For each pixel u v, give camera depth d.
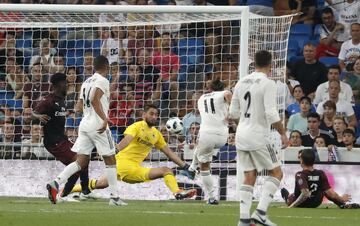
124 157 42.59
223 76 53.00
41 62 53.66
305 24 61.88
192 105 52.09
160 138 43.03
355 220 31.91
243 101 27.66
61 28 55.22
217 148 41.03
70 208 36.09
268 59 27.77
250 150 27.39
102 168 47.38
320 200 38.91
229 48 55.41
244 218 27.08
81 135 38.91
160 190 46.34
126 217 31.33
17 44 55.97
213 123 40.78
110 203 38.88
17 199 44.25
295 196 39.09
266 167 27.58
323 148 45.69
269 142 27.56
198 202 43.03
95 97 37.56
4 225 27.77
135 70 52.66
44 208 35.97
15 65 53.44
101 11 43.28
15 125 50.31
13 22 48.12
